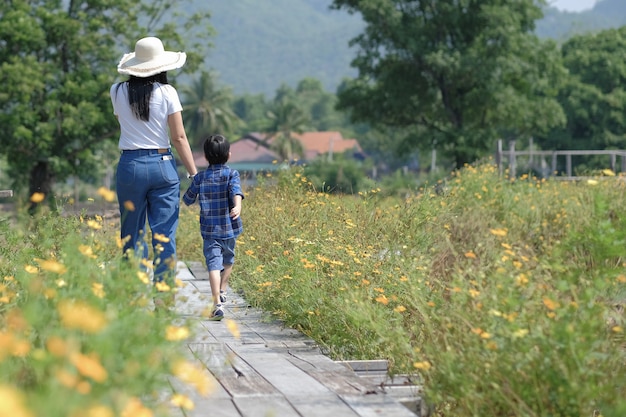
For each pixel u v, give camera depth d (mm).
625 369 5250
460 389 4973
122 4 47625
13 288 6520
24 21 44688
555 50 59844
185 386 5242
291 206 12695
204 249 8734
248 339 7535
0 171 55844
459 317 5461
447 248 11297
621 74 89312
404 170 141875
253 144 145250
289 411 4840
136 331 4137
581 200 15242
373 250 9523
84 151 47469
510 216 15227
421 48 55312
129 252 4980
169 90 7840
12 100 45281
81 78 46656
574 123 88938
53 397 3020
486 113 60281
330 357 7082
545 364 4777
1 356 3680
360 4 55875
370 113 60625
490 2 56812
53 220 7613
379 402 5086
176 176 7902
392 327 7086
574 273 5664
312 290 8039
